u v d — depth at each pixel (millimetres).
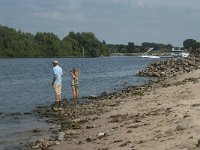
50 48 176500
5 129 20875
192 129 14477
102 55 195750
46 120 23469
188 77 40000
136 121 18562
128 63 132625
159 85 37781
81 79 57938
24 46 169875
